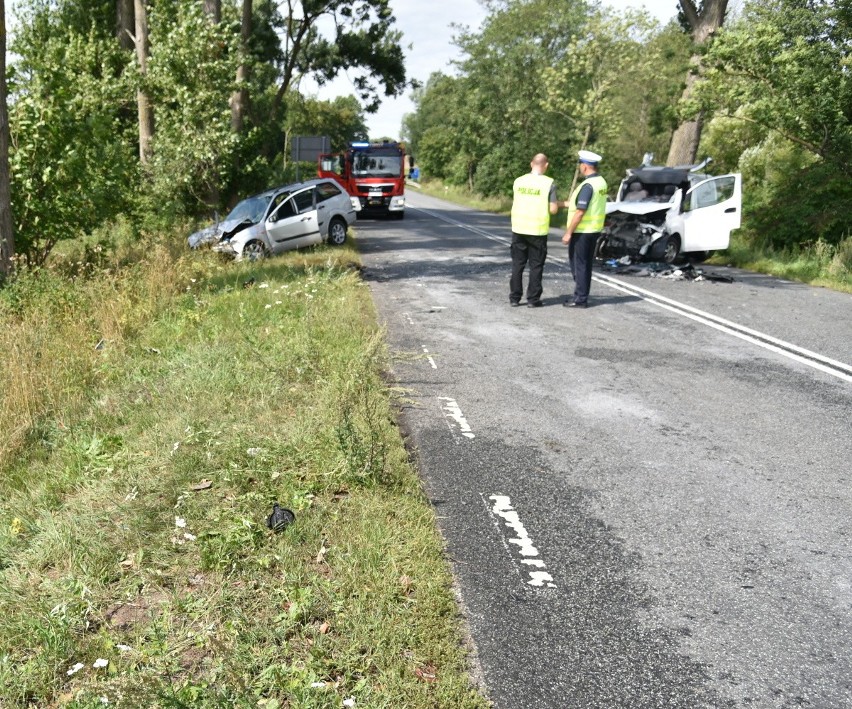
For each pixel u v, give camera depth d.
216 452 4.42
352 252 14.85
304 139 28.42
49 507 4.00
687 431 5.23
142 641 2.81
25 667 2.67
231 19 25.23
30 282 9.24
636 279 12.15
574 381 6.37
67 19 29.25
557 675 2.72
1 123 9.77
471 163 55.41
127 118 24.06
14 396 5.45
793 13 13.78
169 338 7.33
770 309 9.70
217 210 18.34
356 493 3.95
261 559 3.29
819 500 4.17
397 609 2.96
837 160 14.10
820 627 3.03
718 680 2.71
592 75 28.33
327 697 2.47
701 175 14.61
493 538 3.71
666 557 3.55
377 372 6.23
